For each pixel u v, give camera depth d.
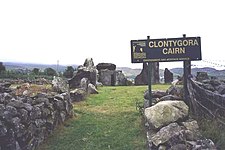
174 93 12.84
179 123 10.31
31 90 14.30
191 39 12.27
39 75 30.22
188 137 9.32
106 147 10.43
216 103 10.80
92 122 12.67
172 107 10.64
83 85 18.00
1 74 27.75
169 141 9.14
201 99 11.41
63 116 12.39
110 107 14.76
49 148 10.44
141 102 15.22
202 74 15.49
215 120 10.35
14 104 9.79
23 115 9.61
